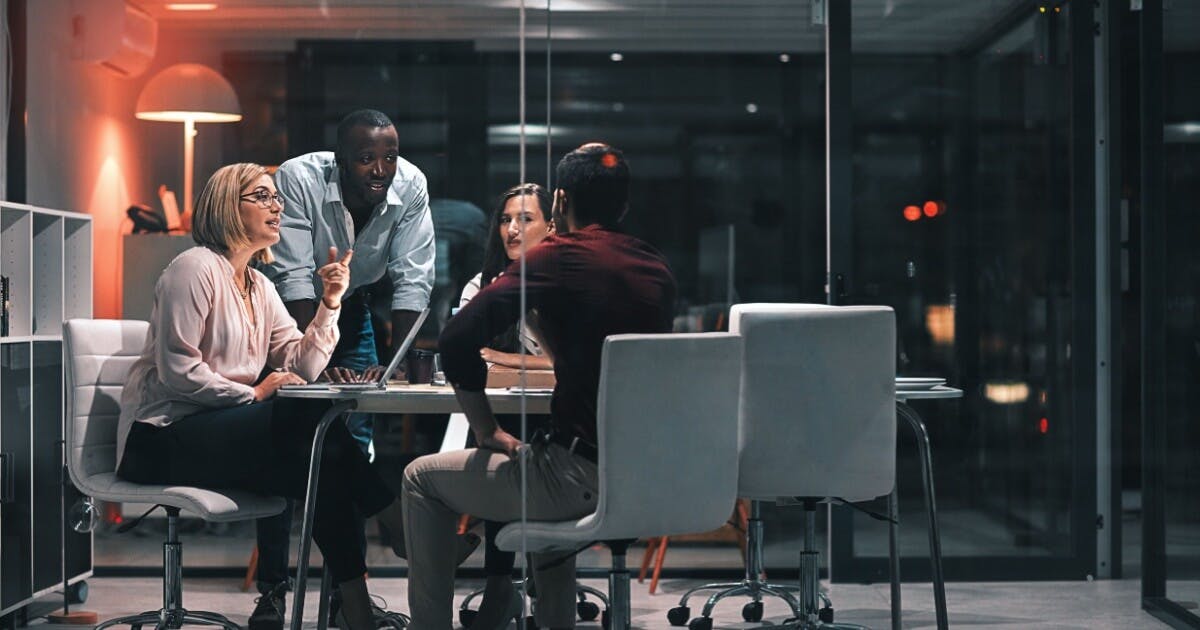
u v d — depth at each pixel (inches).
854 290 186.4
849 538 182.1
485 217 179.9
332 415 132.5
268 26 183.0
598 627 156.3
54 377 167.2
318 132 182.7
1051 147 189.3
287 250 170.9
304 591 133.7
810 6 186.7
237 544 175.9
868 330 131.3
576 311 125.9
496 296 126.0
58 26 183.8
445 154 181.6
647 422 116.0
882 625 160.2
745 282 184.1
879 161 187.5
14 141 183.2
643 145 183.0
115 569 176.2
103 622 145.3
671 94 183.6
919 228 187.5
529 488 122.0
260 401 140.0
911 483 186.1
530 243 163.2
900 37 187.8
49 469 165.3
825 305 184.9
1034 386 187.9
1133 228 187.9
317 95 183.0
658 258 130.0
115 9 183.6
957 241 188.5
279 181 173.0
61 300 172.2
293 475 136.3
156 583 175.5
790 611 165.9
